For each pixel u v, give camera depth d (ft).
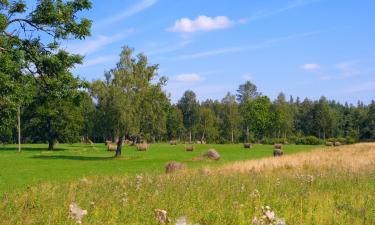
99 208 34.04
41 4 77.46
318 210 36.42
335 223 31.71
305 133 556.10
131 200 37.65
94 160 183.01
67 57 80.64
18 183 92.02
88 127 359.87
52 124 287.69
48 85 80.64
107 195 40.73
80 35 79.77
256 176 63.93
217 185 49.75
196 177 58.85
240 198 40.98
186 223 17.81
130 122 189.06
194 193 42.27
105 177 63.41
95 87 190.70
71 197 38.37
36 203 35.40
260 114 455.63
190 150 254.68
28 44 79.30
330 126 525.34
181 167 93.86
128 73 190.19
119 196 39.37
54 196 39.11
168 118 480.64
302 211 35.99
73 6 80.69
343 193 48.34
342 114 575.38
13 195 40.14
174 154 220.84
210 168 89.97
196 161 161.27
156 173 67.15
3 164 162.40
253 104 462.19
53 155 219.00
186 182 51.26
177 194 41.04
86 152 248.32
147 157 197.57
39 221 28.66
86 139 410.52
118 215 31.58
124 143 335.67
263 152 235.61
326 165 95.96
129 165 153.48
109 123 189.88
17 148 302.66
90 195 39.91
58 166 152.25
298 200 40.98
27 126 288.51
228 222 30.76
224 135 520.83
